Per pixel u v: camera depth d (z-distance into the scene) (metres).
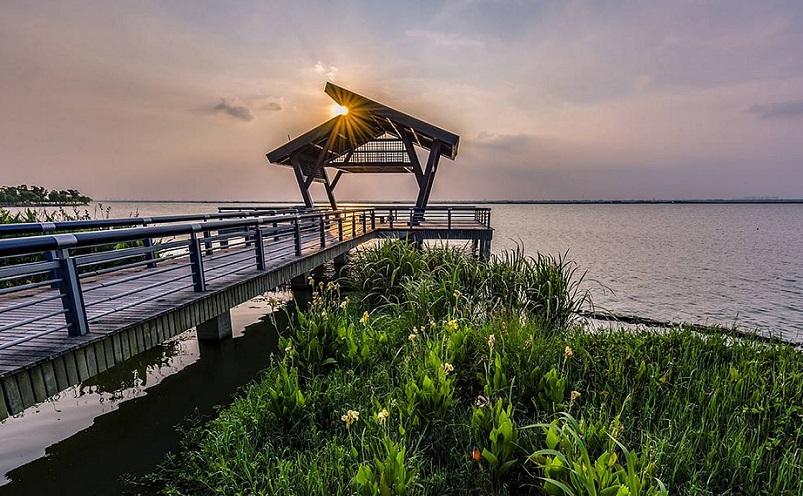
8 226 3.61
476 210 16.05
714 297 11.40
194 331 6.73
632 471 1.97
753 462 2.53
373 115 13.52
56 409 4.25
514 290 5.81
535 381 3.46
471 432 2.86
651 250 22.72
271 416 3.46
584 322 5.85
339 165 17.08
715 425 3.06
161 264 7.25
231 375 5.14
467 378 3.81
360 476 2.19
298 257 7.64
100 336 3.32
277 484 2.67
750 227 47.44
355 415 2.72
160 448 3.54
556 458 2.16
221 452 3.21
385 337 4.75
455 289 5.72
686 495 2.37
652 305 10.48
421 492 2.48
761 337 5.25
